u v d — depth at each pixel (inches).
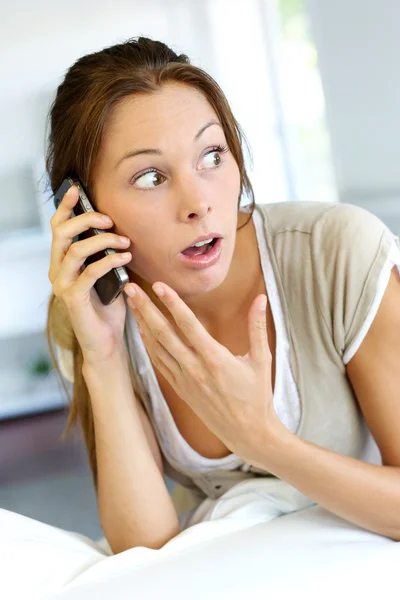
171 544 35.0
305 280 39.7
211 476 43.9
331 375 40.2
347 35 117.9
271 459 35.0
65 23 128.0
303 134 130.5
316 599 28.7
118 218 35.8
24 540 33.9
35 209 128.0
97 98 34.7
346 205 41.2
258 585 29.7
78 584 32.3
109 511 41.1
